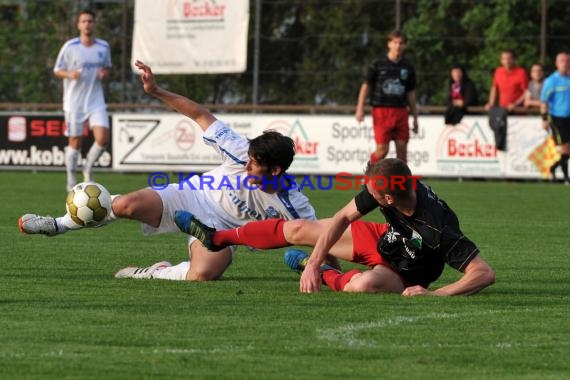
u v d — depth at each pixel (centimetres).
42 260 2648
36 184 5322
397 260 2109
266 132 2216
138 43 6281
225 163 2292
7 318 1805
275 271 2495
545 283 2333
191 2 6209
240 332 1698
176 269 2311
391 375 1441
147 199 2275
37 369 1454
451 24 6825
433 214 2023
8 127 6247
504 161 5756
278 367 1475
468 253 2047
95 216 2280
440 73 6681
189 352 1555
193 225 2158
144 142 6122
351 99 6600
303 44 6638
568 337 1697
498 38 6688
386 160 1984
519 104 5822
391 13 6738
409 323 1789
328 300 2006
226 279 2325
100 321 1781
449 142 5825
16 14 6850
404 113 4728
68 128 4734
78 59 4622
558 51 6719
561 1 6738
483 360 1535
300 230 2106
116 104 6412
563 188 5403
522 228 3578
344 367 1480
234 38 6191
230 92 6719
